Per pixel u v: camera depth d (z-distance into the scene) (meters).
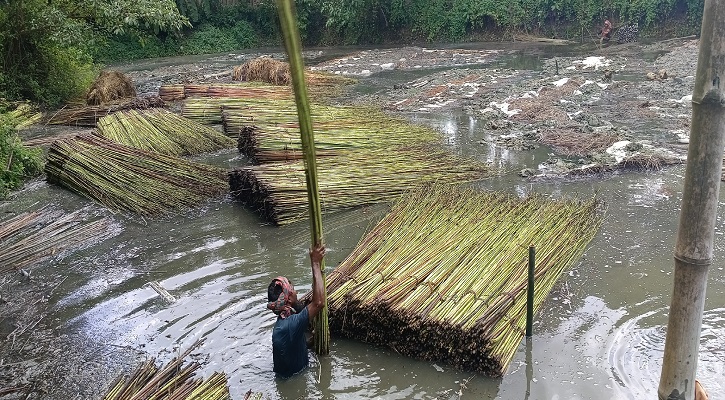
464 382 4.65
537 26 26.67
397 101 14.83
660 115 11.87
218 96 14.26
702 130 1.96
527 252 5.79
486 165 9.52
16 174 9.39
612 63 18.12
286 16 3.70
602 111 12.52
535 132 11.20
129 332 5.57
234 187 8.65
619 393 4.45
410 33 28.58
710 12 1.83
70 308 6.02
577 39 25.50
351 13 27.81
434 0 28.03
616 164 9.16
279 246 7.22
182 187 8.72
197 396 4.31
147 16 14.66
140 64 25.94
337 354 5.10
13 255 7.09
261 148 9.21
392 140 10.34
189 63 25.22
